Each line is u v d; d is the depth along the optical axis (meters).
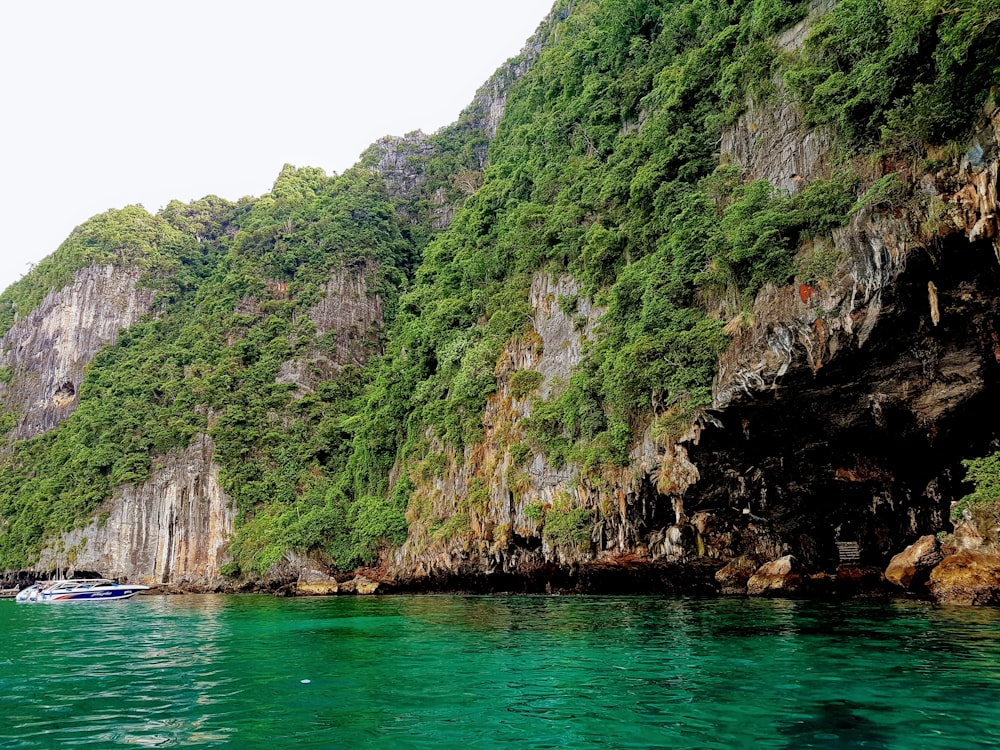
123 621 30.44
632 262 35.34
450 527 40.91
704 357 26.42
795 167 26.92
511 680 13.21
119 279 96.88
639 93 43.19
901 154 21.75
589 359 33.91
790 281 24.02
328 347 75.38
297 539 51.97
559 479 34.34
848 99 24.45
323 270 82.12
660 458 28.22
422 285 63.81
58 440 79.38
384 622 24.83
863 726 9.45
